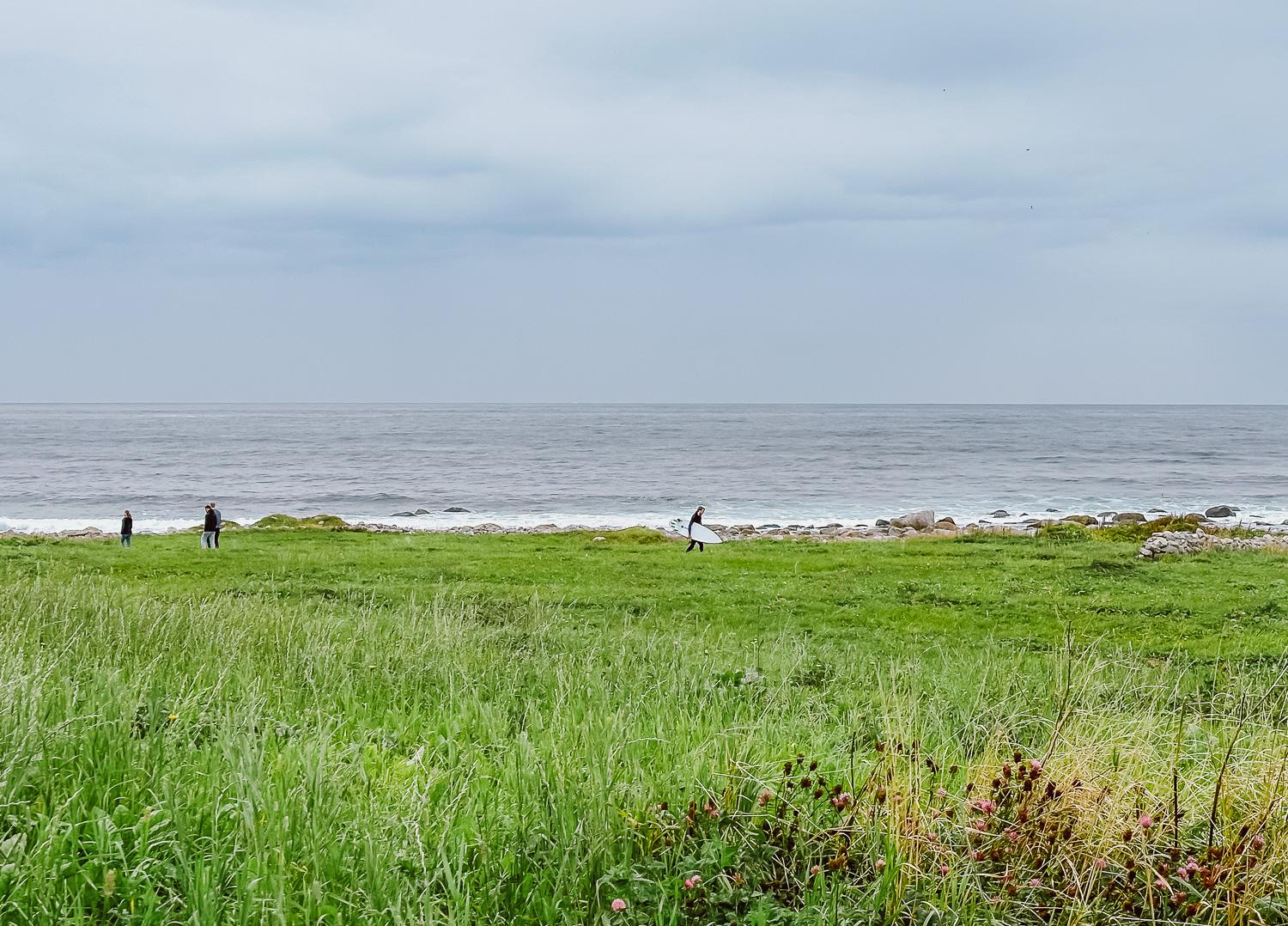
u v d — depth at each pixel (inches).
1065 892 233.8
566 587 1119.0
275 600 881.5
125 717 313.1
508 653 585.9
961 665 627.8
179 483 4298.7
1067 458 5846.5
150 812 243.6
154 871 220.5
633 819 258.2
